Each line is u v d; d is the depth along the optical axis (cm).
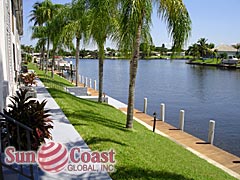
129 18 755
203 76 4581
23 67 2506
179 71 5709
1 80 667
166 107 1934
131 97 877
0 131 445
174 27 843
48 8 2728
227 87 3158
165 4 810
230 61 7481
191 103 2130
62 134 649
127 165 525
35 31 2952
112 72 5006
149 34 945
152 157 620
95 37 1209
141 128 991
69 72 4306
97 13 994
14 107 498
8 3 1086
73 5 1470
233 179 625
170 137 998
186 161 674
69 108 958
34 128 467
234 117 1655
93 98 1531
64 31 1544
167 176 519
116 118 1038
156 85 3272
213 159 809
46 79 2069
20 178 381
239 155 973
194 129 1329
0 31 726
